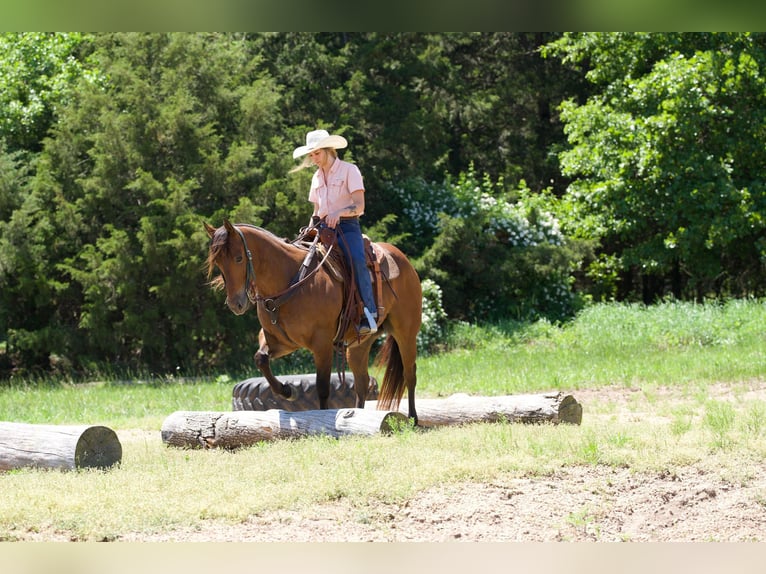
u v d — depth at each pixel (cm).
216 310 1941
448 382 1452
